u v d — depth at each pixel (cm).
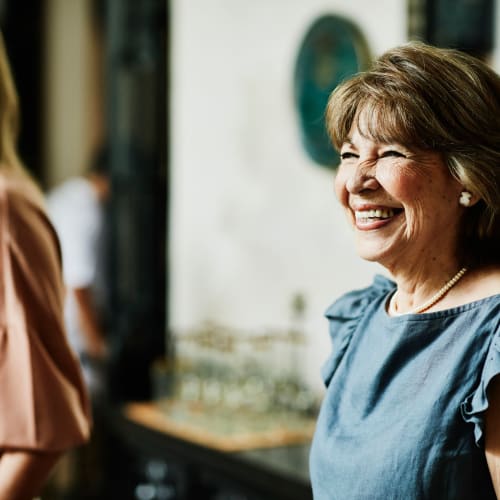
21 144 757
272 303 499
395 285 195
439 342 168
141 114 567
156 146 571
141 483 539
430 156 168
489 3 364
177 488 498
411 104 166
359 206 175
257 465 390
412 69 169
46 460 214
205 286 548
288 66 485
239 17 520
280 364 479
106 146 588
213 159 542
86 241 579
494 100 169
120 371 546
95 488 570
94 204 581
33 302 215
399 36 422
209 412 468
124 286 563
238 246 524
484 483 160
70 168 731
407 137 167
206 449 422
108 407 520
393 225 173
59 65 741
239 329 523
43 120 758
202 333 509
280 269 494
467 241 174
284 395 456
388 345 175
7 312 214
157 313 569
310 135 468
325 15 458
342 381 184
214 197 541
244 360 500
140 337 556
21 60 755
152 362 553
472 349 163
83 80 714
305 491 363
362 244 176
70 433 217
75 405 221
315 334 470
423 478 161
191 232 560
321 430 181
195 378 487
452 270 175
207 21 544
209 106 544
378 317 185
